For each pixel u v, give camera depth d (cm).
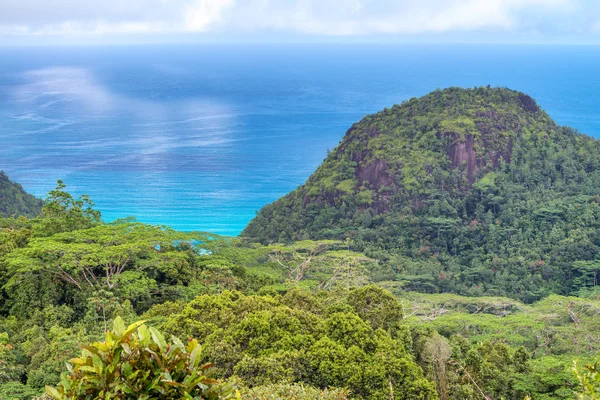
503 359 3538
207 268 4903
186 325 2830
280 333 2686
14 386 2675
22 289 4016
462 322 5138
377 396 2369
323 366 2452
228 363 2500
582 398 905
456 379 3031
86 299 3931
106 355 736
